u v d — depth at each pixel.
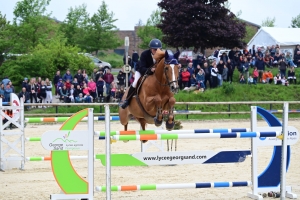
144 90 8.14
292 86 27.59
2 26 33.38
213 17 30.66
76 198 7.71
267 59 30.61
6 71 28.48
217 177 10.45
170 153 7.71
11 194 8.84
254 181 8.50
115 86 24.14
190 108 24.72
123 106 8.71
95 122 21.97
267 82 28.08
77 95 23.70
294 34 34.59
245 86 26.84
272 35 34.06
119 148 14.58
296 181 10.12
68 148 7.61
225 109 25.08
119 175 10.70
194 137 7.58
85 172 11.13
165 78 7.81
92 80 23.91
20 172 11.21
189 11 30.03
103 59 51.72
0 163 11.49
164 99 8.10
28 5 35.38
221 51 32.28
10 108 11.47
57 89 24.22
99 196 8.86
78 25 48.00
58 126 20.27
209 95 25.62
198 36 30.11
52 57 30.16
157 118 7.92
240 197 8.69
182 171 11.20
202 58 27.78
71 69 30.38
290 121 23.38
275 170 8.62
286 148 8.09
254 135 7.87
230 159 7.97
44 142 7.54
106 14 47.25
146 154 7.63
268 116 8.70
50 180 10.21
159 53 7.97
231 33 29.97
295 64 31.61
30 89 23.05
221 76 26.91
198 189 9.48
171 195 8.91
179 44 30.50
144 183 9.81
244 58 27.67
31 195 8.77
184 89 26.11
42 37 34.53
